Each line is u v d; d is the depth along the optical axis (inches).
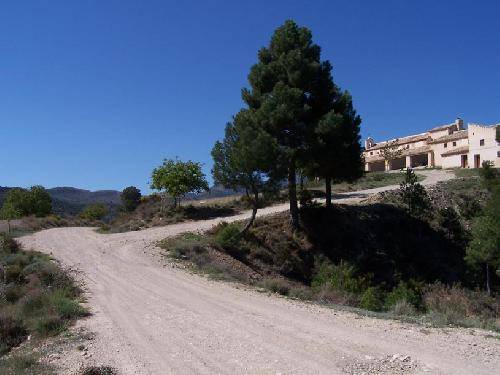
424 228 1519.4
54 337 474.0
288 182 1446.9
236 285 805.2
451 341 405.7
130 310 576.7
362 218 1512.1
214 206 2026.3
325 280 1019.3
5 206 2546.8
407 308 644.7
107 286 747.4
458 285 1098.1
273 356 363.9
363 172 1574.8
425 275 1279.5
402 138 3927.2
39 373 355.9
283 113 1357.0
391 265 1283.2
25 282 762.2
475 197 1776.6
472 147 2994.6
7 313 558.6
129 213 2162.9
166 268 952.3
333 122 1355.8
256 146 1299.2
